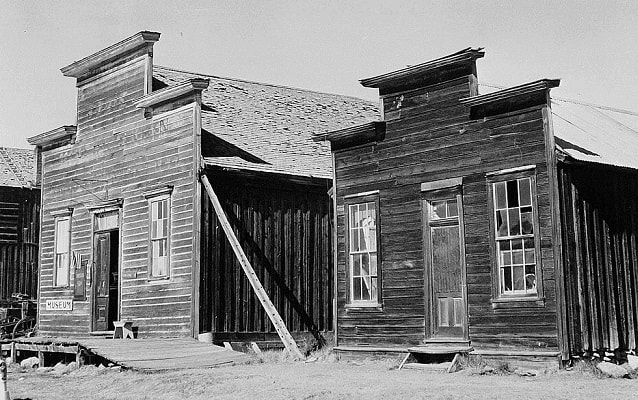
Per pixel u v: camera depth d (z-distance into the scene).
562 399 11.97
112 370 18.30
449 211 17.61
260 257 23.08
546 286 15.61
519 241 16.23
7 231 35.56
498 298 16.33
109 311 25.17
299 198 24.28
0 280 35.03
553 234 15.57
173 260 22.62
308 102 29.98
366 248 19.25
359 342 19.02
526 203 16.17
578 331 15.60
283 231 23.73
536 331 15.68
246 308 22.66
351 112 30.53
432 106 18.06
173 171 23.06
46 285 27.98
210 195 21.89
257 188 23.36
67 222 27.30
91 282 25.88
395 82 18.84
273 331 23.14
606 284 16.41
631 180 17.69
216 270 22.19
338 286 19.67
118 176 25.28
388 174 18.81
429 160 17.98
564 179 15.97
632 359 16.39
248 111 27.17
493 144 16.80
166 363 17.95
